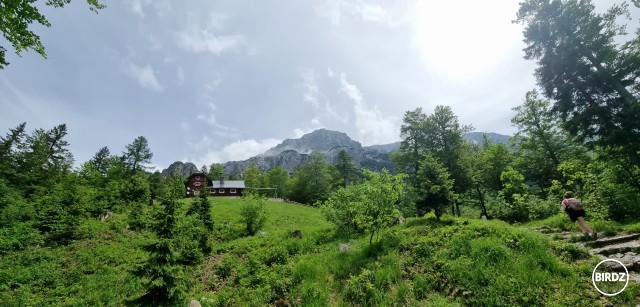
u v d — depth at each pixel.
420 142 31.97
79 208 19.55
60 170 41.88
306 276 9.70
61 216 17.61
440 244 10.13
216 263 13.46
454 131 30.56
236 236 20.48
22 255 13.14
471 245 9.08
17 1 6.05
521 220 18.41
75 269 12.47
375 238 12.93
